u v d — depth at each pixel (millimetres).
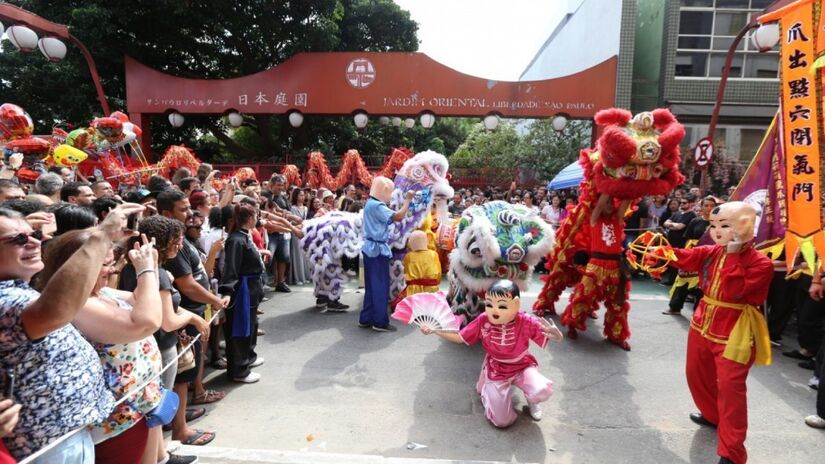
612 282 5113
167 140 16469
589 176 5188
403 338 5469
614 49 14773
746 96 14016
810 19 3811
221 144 19500
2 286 1656
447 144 29938
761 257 3094
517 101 12586
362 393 4148
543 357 4977
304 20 15094
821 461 3262
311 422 3666
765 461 3258
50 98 13938
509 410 3584
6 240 1647
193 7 13438
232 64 16203
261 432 3523
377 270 5598
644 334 5676
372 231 5570
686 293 6309
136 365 2314
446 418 3752
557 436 3523
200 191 4281
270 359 4852
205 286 3578
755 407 4004
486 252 4809
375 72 12633
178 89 12656
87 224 2680
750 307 3164
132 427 2312
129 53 13695
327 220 6430
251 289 4320
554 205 9961
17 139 6547
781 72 4066
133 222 2662
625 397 4133
